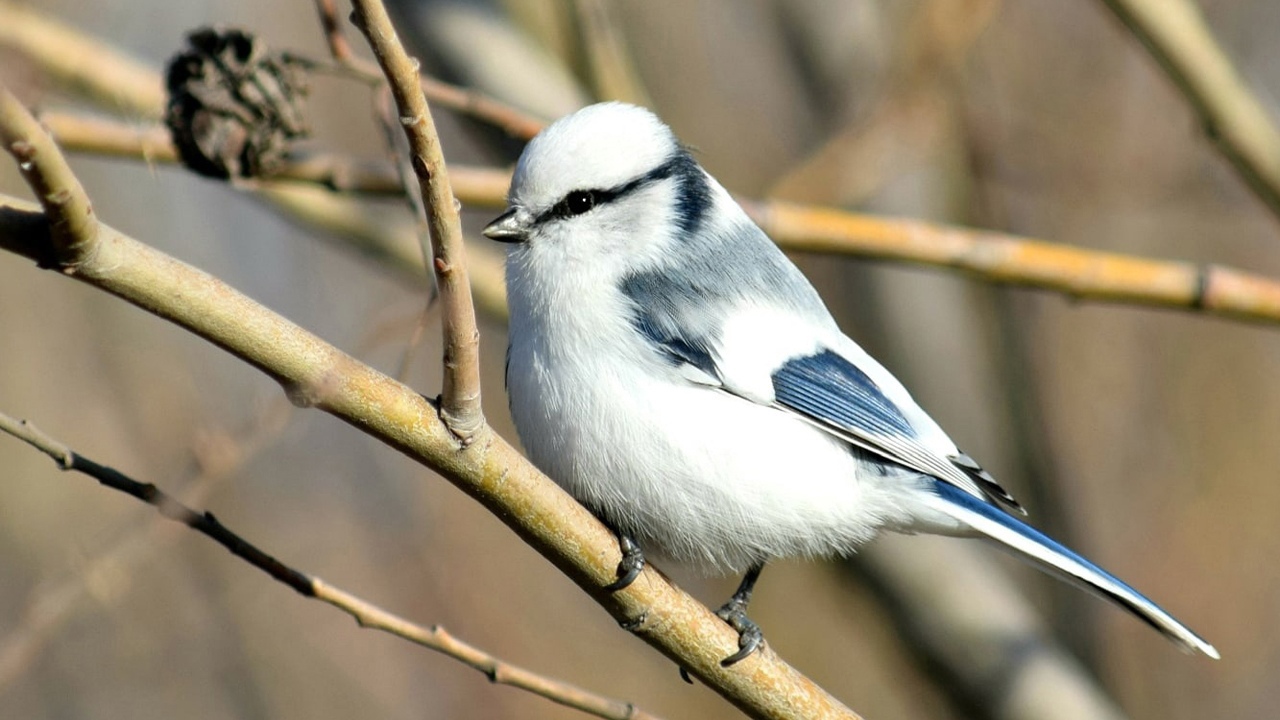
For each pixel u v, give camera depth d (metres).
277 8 12.46
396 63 4.64
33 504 11.58
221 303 4.93
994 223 12.65
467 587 12.52
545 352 7.06
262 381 12.25
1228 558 13.87
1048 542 7.43
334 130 12.55
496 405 12.62
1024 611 11.28
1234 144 9.04
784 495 7.14
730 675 6.27
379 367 12.49
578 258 7.17
